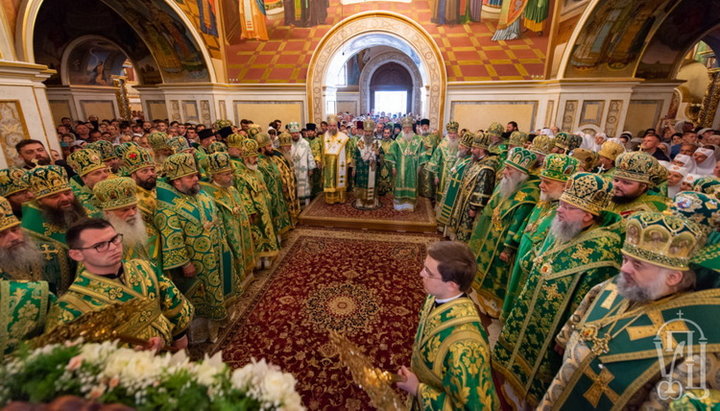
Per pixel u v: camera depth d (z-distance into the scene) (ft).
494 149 12.80
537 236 6.37
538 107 24.30
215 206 8.10
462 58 24.85
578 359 3.76
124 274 4.10
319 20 25.49
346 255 13.25
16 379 1.76
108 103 33.65
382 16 24.94
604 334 3.61
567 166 6.35
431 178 20.27
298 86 27.20
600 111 22.53
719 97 33.86
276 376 2.00
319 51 26.11
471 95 25.43
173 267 7.09
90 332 2.73
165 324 4.32
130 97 53.42
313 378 7.32
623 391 3.32
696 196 3.64
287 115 28.12
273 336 8.63
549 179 6.46
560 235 5.20
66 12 26.55
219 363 2.13
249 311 9.65
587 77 22.25
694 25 22.07
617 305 3.72
